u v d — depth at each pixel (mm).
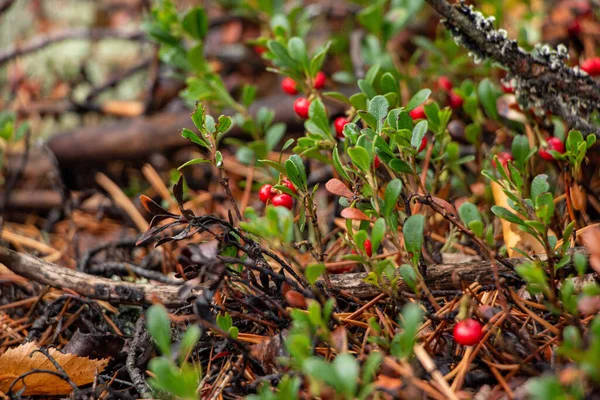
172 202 760
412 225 555
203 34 738
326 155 650
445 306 576
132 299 605
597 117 648
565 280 551
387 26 769
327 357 566
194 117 581
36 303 643
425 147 632
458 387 543
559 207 646
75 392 570
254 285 583
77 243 711
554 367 538
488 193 654
